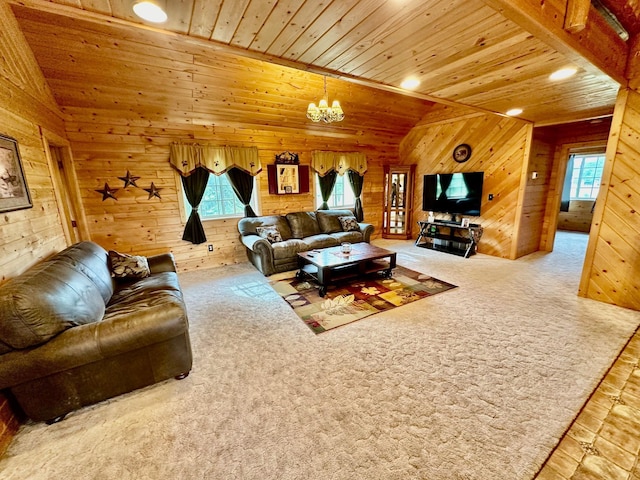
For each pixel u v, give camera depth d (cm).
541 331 260
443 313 298
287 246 442
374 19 164
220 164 456
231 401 186
